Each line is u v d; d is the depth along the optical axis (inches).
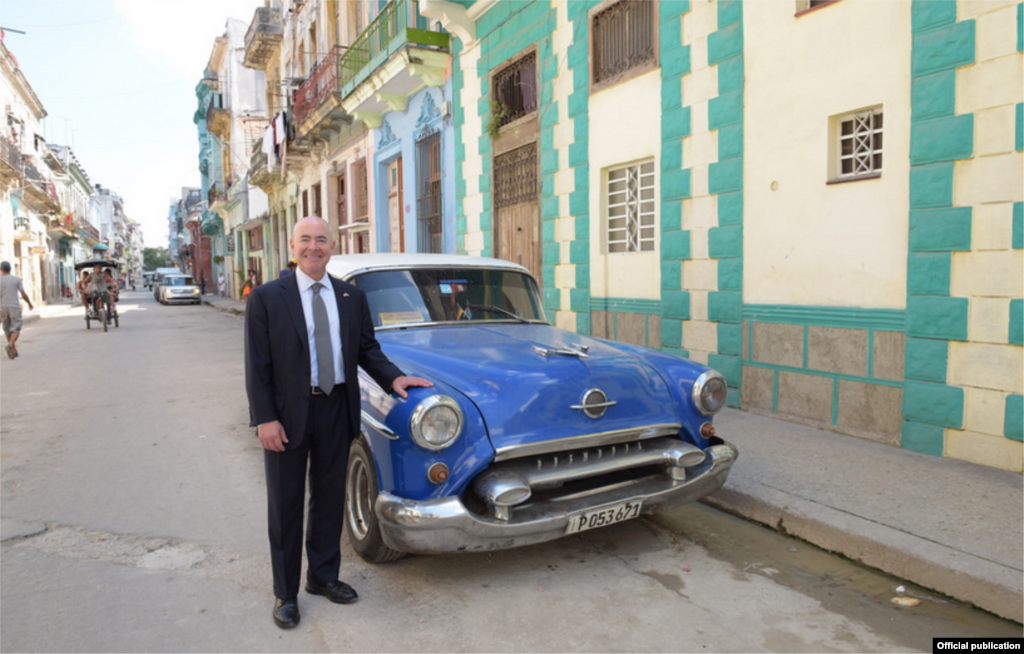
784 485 161.0
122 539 149.3
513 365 127.6
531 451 116.6
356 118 577.3
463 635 108.3
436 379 125.6
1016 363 163.9
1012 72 160.2
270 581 128.7
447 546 112.5
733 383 243.1
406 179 525.7
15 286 487.5
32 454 220.7
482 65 402.0
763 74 224.8
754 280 233.1
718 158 242.7
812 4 213.5
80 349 541.6
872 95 191.5
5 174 1035.3
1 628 111.2
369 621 113.0
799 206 215.0
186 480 191.8
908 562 124.6
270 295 110.0
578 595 122.0
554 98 337.4
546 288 354.3
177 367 420.8
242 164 1294.3
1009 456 166.9
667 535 149.6
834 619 112.9
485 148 404.5
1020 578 112.2
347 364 114.7
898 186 186.5
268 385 110.2
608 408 126.6
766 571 131.6
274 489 111.6
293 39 856.9
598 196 312.2
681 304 264.1
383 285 169.6
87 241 2263.8
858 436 201.5
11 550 143.3
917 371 183.6
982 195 167.3
